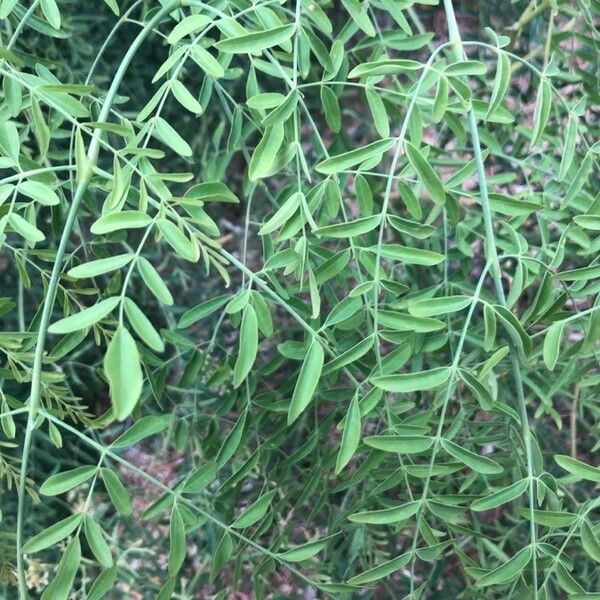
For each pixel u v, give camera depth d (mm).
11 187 282
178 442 396
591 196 389
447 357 419
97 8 486
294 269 319
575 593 298
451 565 472
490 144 407
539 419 470
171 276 551
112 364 229
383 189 478
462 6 497
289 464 375
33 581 420
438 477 365
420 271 446
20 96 304
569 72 423
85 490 489
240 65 527
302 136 572
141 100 527
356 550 402
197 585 440
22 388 492
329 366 299
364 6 376
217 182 297
